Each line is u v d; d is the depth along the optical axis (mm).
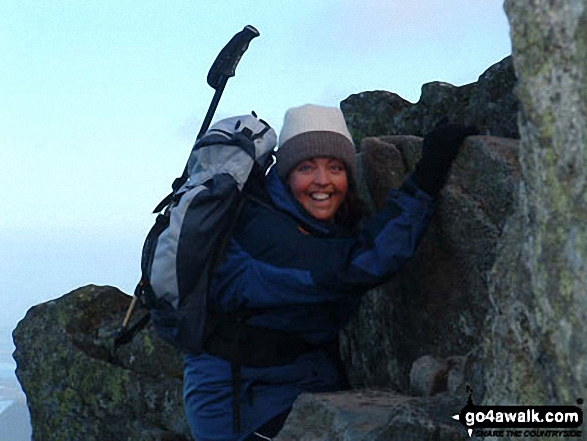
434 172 4191
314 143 4184
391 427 3488
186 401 4445
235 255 4121
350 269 3951
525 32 2416
